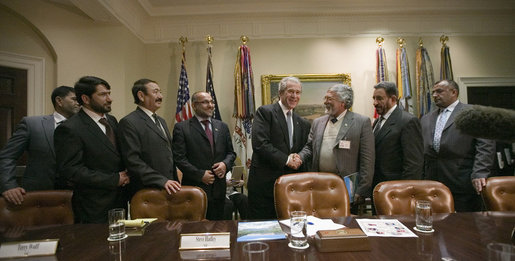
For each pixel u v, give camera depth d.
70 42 3.50
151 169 2.03
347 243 1.05
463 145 2.44
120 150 2.17
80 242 1.21
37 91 3.33
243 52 4.39
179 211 1.80
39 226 1.46
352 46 4.68
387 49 4.68
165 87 4.61
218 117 4.31
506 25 4.73
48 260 1.03
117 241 1.22
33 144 2.28
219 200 2.57
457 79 4.68
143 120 2.21
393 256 0.99
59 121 2.42
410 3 4.50
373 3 4.48
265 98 4.54
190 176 2.42
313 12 4.52
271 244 1.14
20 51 3.26
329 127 2.29
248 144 4.33
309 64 4.65
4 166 2.12
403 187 1.75
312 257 1.00
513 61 4.73
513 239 1.12
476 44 4.73
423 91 4.41
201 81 4.61
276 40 4.66
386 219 1.44
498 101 4.70
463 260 0.95
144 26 4.56
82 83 2.00
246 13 4.50
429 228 1.24
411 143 2.12
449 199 1.68
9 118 3.17
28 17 3.24
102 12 3.41
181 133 2.56
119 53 3.79
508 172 3.89
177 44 4.64
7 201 1.65
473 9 4.55
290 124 2.40
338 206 1.76
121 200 2.13
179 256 1.04
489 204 1.74
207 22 4.63
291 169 2.37
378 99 2.30
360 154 2.16
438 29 4.71
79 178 1.87
